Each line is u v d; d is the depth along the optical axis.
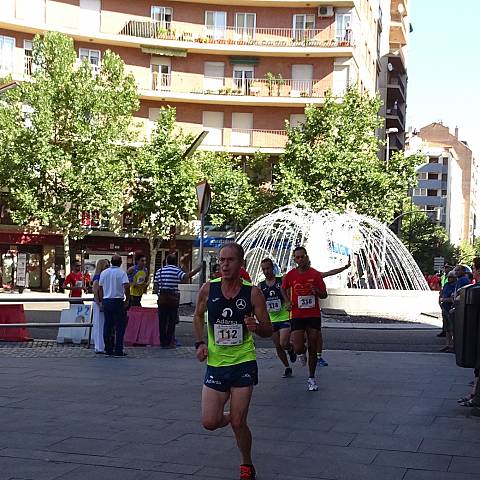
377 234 30.06
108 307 12.88
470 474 5.60
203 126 50.47
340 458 6.05
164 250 49.12
